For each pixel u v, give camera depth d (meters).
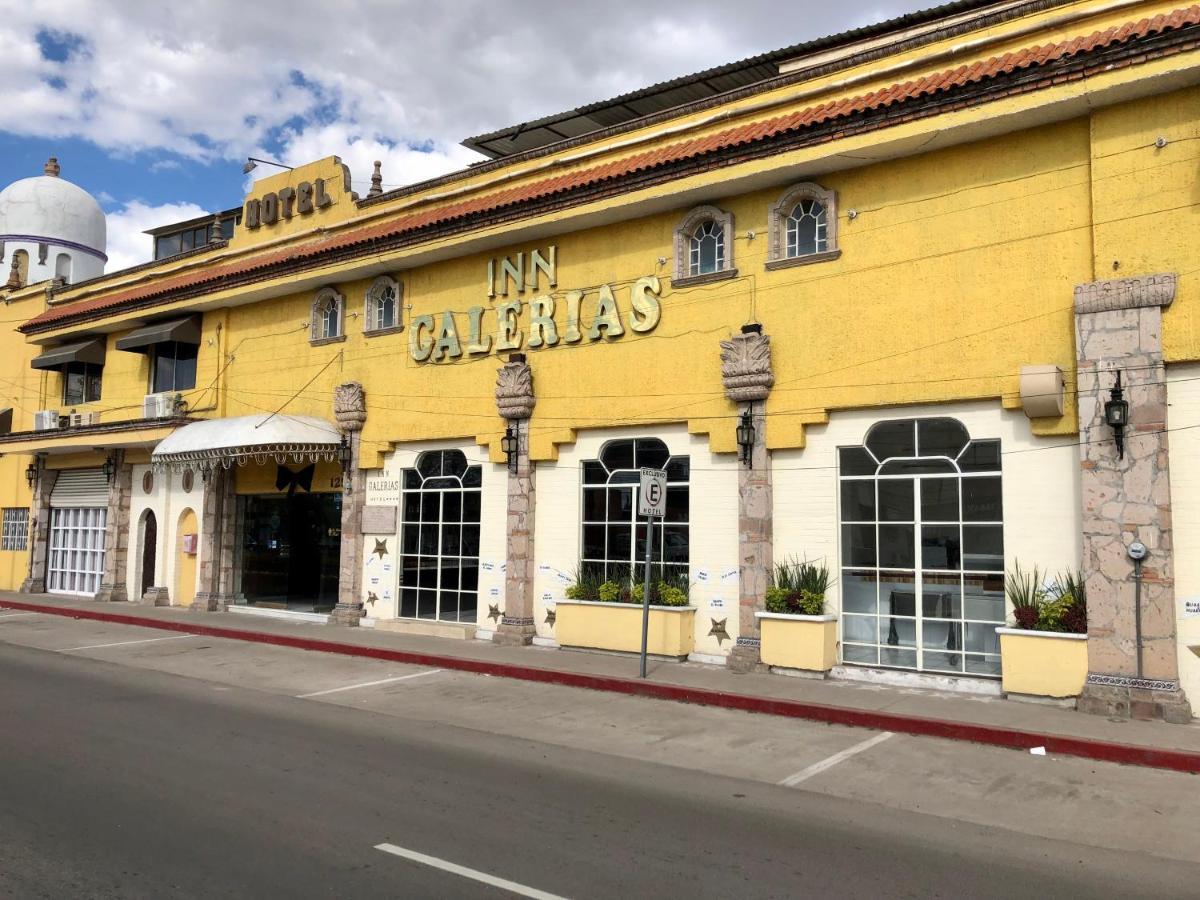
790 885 5.68
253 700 11.80
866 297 12.64
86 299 26.92
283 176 22.06
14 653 15.91
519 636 15.68
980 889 5.70
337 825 6.61
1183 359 10.24
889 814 7.31
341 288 19.62
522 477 16.08
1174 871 6.11
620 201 14.48
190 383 23.09
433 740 9.66
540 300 16.03
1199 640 10.05
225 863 5.80
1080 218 11.18
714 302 14.06
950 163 12.12
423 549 17.97
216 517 21.86
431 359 17.81
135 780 7.67
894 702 11.04
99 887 5.38
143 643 17.39
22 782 7.55
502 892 5.44
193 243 28.97
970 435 11.91
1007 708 10.67
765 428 13.35
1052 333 11.25
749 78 18.06
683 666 13.60
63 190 34.78
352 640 16.55
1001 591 11.62
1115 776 8.45
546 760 8.88
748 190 13.74
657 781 8.17
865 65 13.47
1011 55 11.50
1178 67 10.08
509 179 17.42
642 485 12.57
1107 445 10.58
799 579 12.95
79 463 26.25
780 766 8.79
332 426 19.39
